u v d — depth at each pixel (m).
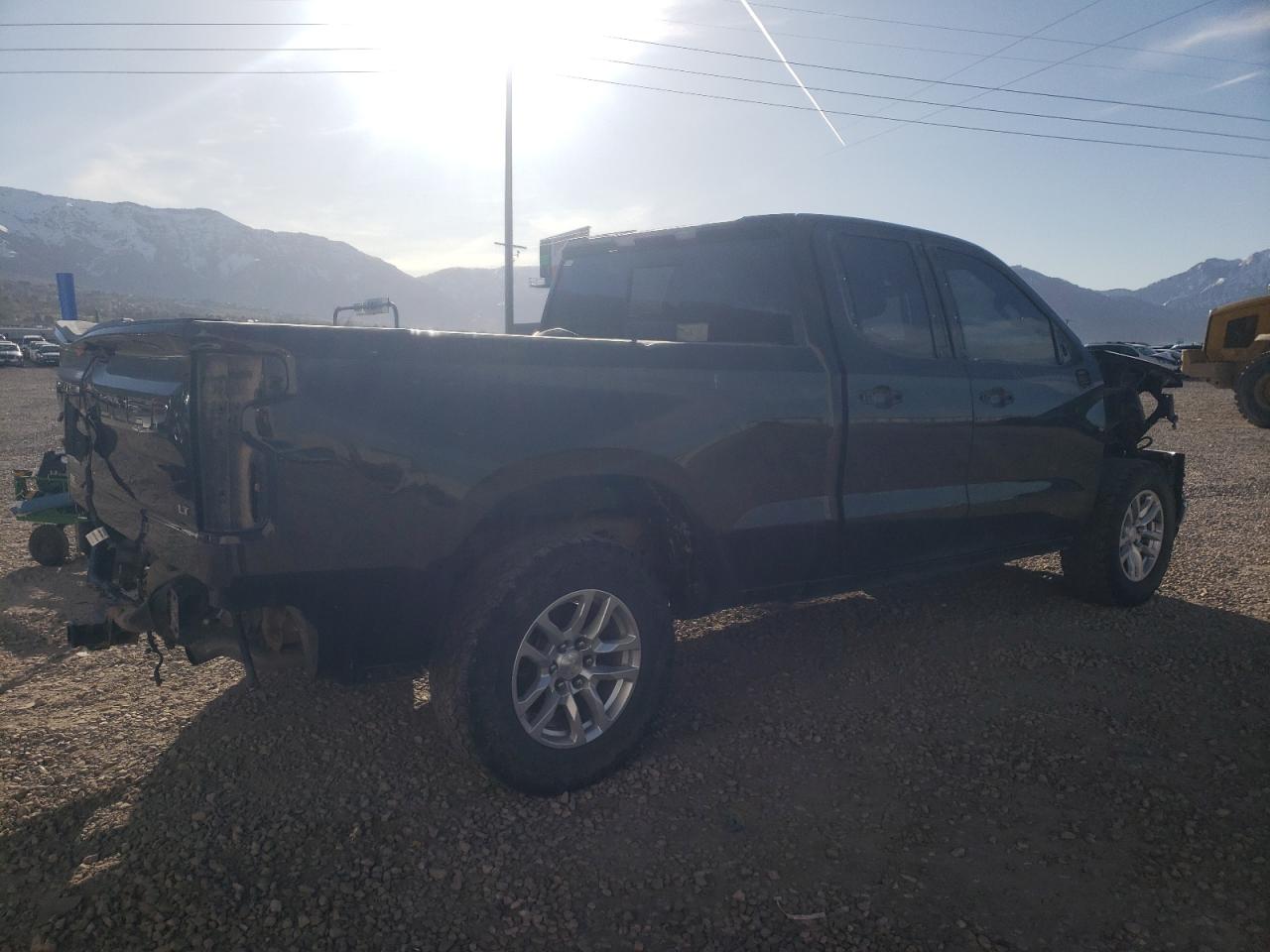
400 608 2.85
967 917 2.43
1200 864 2.67
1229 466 10.73
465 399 2.81
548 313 5.10
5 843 2.74
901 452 3.96
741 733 3.54
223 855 2.68
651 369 3.22
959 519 4.26
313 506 2.59
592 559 3.04
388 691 3.91
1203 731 3.57
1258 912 2.45
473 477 2.83
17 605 5.13
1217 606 5.24
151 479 2.82
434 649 2.98
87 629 3.27
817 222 3.90
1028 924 2.40
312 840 2.77
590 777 3.09
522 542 3.04
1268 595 5.42
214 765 3.24
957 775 3.21
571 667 3.05
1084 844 2.78
